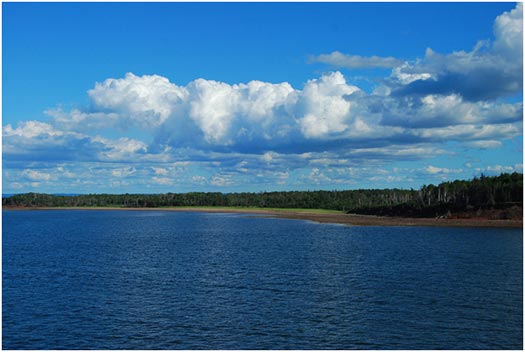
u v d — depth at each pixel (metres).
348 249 84.69
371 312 39.31
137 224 176.38
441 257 72.06
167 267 64.62
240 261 70.12
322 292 47.12
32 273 60.19
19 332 35.16
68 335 34.44
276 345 31.98
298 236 115.62
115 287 50.59
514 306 40.94
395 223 158.62
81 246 94.94
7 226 167.75
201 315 39.03
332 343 32.16
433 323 36.19
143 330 35.41
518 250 80.19
